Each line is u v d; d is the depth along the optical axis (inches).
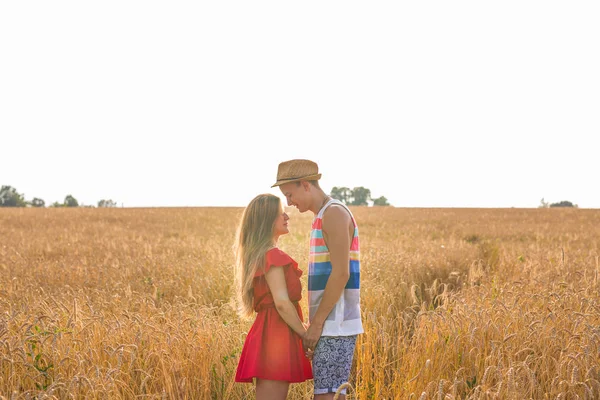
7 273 358.3
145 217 1488.7
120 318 195.8
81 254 521.3
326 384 128.0
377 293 283.4
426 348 172.1
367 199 4143.7
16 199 3772.1
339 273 123.1
